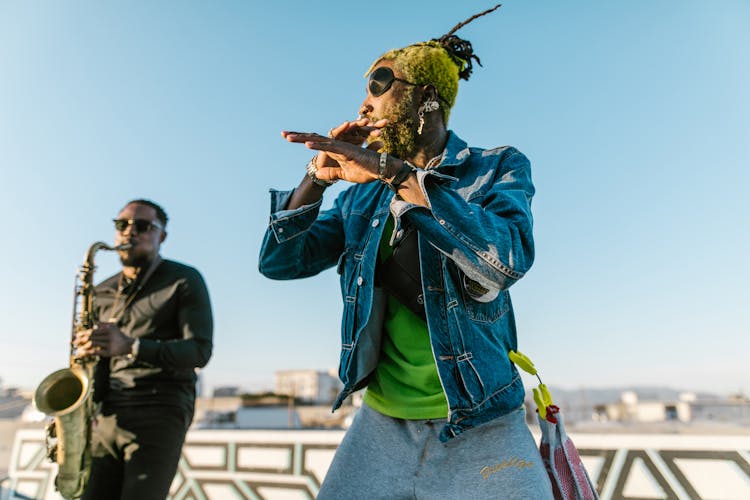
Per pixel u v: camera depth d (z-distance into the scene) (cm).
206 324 283
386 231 159
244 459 386
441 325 142
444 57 170
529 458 135
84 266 308
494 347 146
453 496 136
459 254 123
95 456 265
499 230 123
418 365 151
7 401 3450
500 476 132
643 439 287
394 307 158
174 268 298
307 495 358
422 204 130
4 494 462
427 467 143
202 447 405
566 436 155
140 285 295
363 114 170
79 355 259
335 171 155
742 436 266
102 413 266
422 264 146
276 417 4553
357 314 157
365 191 182
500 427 139
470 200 149
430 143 169
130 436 257
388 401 155
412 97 164
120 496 263
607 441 296
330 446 360
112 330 256
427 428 147
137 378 265
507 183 147
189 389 278
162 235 313
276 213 169
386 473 149
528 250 130
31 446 469
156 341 262
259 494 374
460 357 139
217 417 4453
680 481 274
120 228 295
